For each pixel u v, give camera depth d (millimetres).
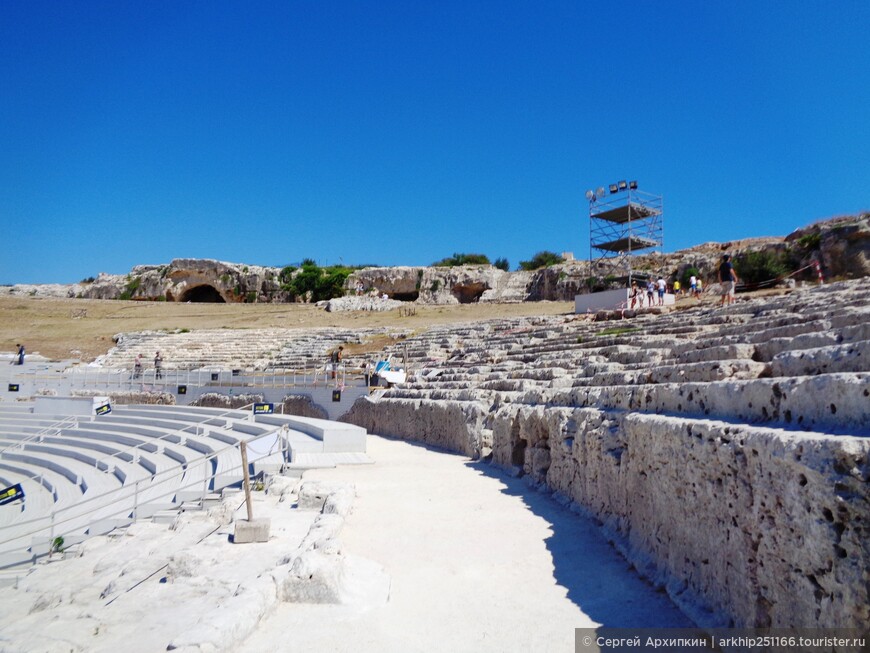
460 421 16016
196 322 53844
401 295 65938
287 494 10992
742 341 10258
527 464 12125
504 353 22922
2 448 26891
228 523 9547
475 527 8734
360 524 8969
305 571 6172
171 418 26672
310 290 68875
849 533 3707
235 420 21469
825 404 4680
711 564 5410
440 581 6703
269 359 37344
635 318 22219
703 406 6699
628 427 7648
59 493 19266
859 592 3586
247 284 71750
